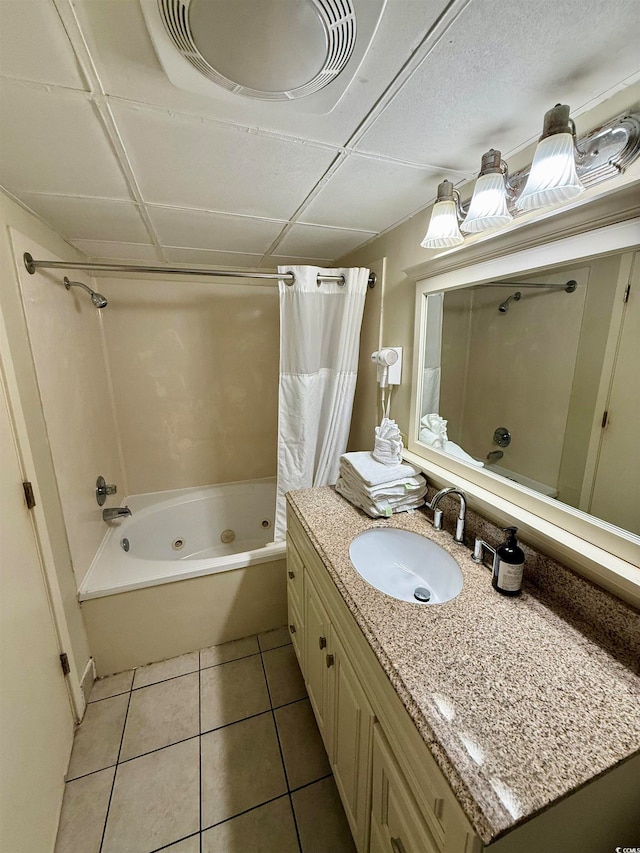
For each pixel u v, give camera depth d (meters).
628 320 0.76
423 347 1.41
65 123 0.82
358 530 1.29
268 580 1.86
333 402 1.83
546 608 0.90
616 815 0.65
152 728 1.44
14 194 1.18
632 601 0.79
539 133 0.89
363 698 0.89
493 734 0.61
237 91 0.70
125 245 1.79
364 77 0.68
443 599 1.10
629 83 0.72
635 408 0.77
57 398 1.45
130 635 1.66
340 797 1.19
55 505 1.38
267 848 1.09
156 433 2.42
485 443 1.17
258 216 1.43
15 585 1.05
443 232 1.05
